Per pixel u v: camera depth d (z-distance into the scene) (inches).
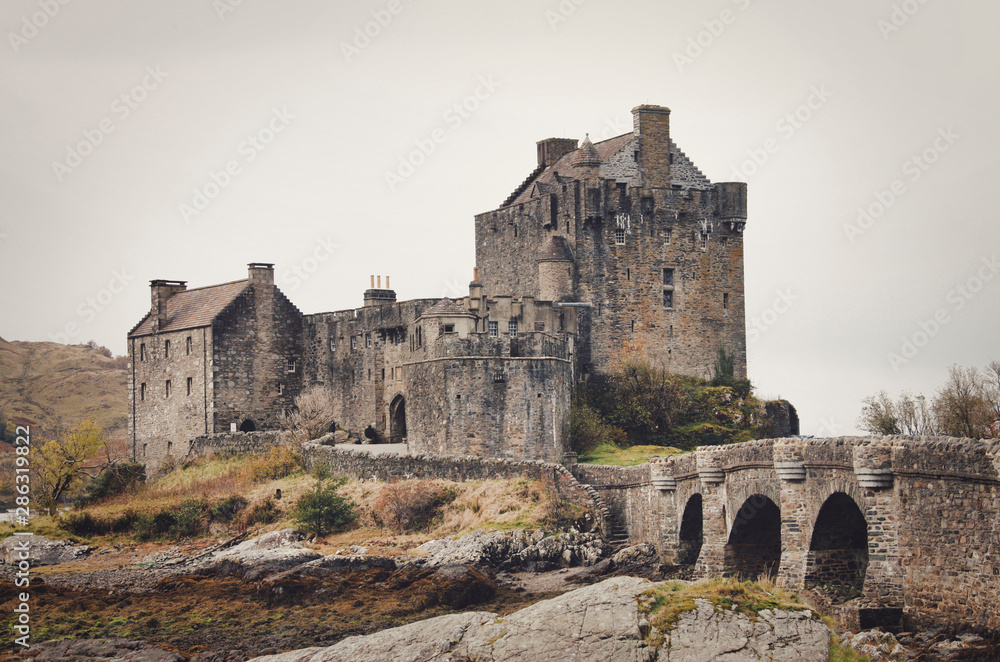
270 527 3740.2
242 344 4968.0
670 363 4889.3
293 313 5132.9
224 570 3208.7
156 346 5172.2
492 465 3629.4
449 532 3430.1
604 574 3011.8
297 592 2935.5
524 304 4534.9
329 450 4222.4
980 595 1999.3
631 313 4840.1
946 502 2071.9
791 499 2439.7
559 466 3469.5
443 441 3956.7
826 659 2048.5
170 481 4554.6
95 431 4618.6
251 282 5027.1
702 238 4982.8
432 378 4030.5
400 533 3528.5
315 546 3415.4
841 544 2395.4
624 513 3371.1
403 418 4758.9
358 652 2308.1
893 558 2169.0
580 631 2188.7
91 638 2659.9
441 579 2920.8
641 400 4635.8
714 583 2301.9
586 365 4758.9
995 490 1979.6
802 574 2377.0
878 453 2196.1
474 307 4335.6
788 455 2440.9
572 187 4803.2
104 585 3171.8
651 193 4886.8
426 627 2354.8
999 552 1964.8
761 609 2177.7
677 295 4926.2
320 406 4741.6
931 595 2094.0
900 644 2044.8
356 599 2896.2
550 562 3179.1
